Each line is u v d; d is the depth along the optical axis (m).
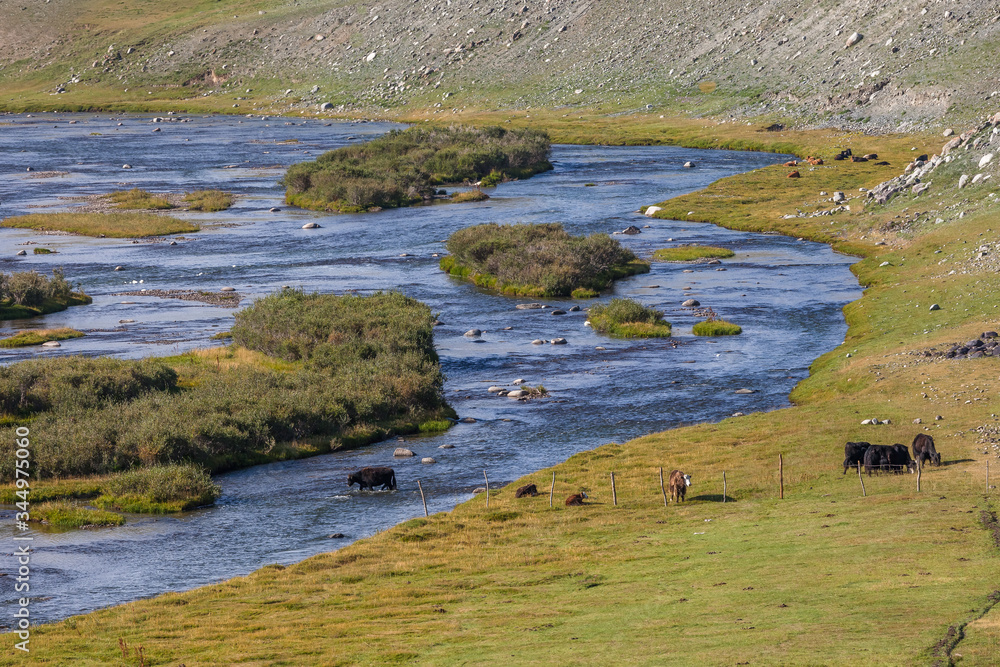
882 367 52.41
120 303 79.69
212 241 106.25
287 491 41.84
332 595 27.94
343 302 71.88
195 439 45.78
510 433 49.38
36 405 50.81
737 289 80.81
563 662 19.48
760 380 56.88
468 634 22.72
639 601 23.95
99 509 39.44
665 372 59.50
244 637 24.12
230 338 68.50
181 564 33.22
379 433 49.97
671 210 116.50
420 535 33.81
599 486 38.72
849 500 32.16
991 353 51.66
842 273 84.69
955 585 21.64
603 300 79.56
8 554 34.31
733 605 22.39
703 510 33.72
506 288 83.44
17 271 90.94
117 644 24.19
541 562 29.44
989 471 33.25
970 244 79.88
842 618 20.14
